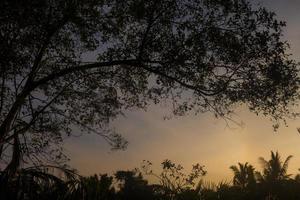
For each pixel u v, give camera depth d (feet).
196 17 45.85
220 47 45.75
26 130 47.26
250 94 46.91
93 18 47.32
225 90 47.34
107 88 53.67
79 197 38.60
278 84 45.55
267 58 45.01
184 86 47.83
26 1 40.42
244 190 104.73
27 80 47.55
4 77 46.34
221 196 68.08
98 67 49.80
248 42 44.88
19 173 37.35
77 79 52.13
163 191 62.80
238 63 46.16
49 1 43.86
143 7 45.68
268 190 126.82
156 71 47.42
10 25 41.91
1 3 39.86
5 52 42.27
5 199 35.88
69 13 45.65
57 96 51.93
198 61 45.78
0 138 44.37
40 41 45.57
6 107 49.29
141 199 61.67
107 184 43.11
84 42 48.67
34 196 36.94
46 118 51.96
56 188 37.63
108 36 48.11
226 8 44.68
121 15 47.42
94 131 54.95
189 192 63.16
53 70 51.03
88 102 54.34
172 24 46.14
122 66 51.62
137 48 47.42
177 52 45.50
